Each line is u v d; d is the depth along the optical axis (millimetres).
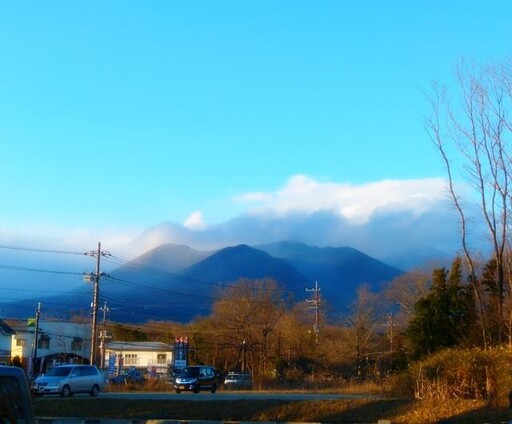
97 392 41688
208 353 90625
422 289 72188
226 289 94750
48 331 92062
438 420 21469
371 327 84688
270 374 75625
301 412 25359
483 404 22016
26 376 6336
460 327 36562
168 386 58688
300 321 91375
